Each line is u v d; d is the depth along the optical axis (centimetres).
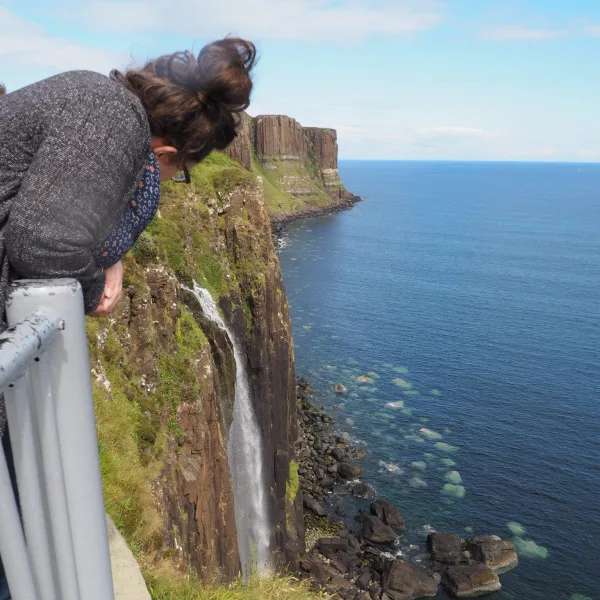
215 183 4991
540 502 5150
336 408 6825
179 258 3581
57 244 196
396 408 6875
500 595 4094
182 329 2884
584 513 5016
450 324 10450
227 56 247
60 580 202
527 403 7094
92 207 203
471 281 14375
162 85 239
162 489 1598
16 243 195
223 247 4662
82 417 198
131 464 1495
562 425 6550
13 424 176
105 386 1706
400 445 6041
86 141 202
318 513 4941
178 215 3897
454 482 5419
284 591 905
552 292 13438
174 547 1408
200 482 2225
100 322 1880
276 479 4706
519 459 5825
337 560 4397
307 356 8519
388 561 4328
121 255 252
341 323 10238
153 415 1928
